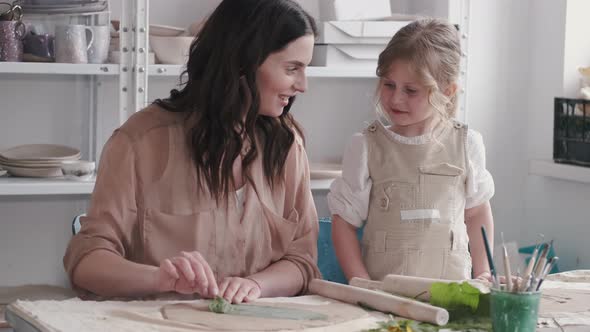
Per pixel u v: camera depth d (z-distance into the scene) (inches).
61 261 118.6
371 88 130.1
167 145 68.5
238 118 68.0
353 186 81.5
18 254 116.9
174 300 63.5
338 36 111.6
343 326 51.8
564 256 120.2
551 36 122.9
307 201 73.5
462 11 117.3
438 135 81.5
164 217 67.6
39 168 105.3
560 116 117.2
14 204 116.3
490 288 50.7
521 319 49.1
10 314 54.9
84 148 117.9
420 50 78.2
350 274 79.8
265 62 66.7
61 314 52.6
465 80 117.7
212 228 68.6
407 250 78.6
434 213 79.0
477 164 82.1
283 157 71.1
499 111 127.3
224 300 55.6
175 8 119.9
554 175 118.7
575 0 120.2
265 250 70.7
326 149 129.2
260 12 66.4
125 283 62.4
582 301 58.2
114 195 66.9
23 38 104.3
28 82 115.2
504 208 128.6
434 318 51.8
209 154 67.7
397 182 79.7
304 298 59.5
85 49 104.2
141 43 103.7
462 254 79.8
